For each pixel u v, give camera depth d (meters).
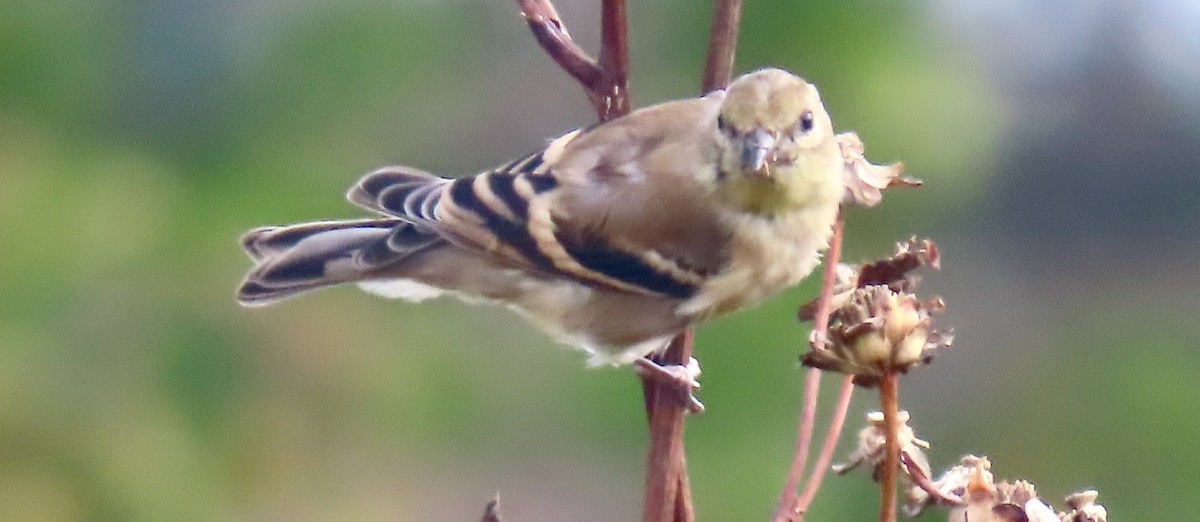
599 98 2.90
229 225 3.12
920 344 2.88
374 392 3.13
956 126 3.11
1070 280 3.31
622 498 3.22
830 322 2.91
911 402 3.21
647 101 3.12
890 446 2.88
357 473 3.13
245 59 3.15
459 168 3.21
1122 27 3.39
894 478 2.88
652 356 3.01
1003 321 3.28
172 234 3.12
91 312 3.10
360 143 3.16
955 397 3.22
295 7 3.16
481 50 3.21
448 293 3.00
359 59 3.16
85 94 3.14
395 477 3.16
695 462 3.09
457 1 3.20
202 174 3.14
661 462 2.90
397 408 3.13
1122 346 3.25
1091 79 3.41
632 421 3.15
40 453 3.09
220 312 3.11
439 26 3.19
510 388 3.15
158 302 3.11
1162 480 3.17
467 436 3.15
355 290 3.14
